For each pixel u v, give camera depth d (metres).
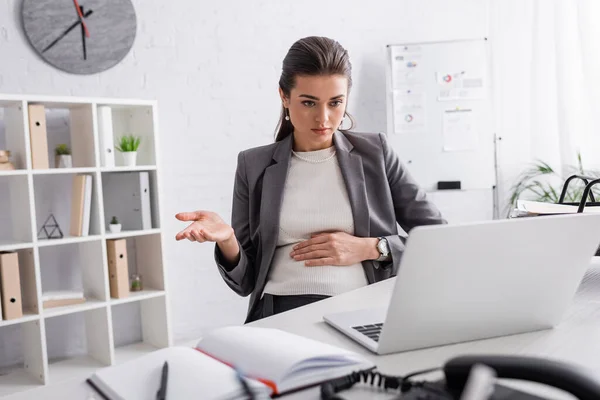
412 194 1.73
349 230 1.63
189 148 3.26
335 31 3.63
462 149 3.67
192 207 3.29
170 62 3.18
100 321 2.73
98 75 2.99
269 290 1.57
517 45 3.70
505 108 3.75
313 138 1.59
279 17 3.47
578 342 0.92
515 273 0.90
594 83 3.21
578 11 3.22
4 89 2.76
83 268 2.86
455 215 3.80
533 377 0.59
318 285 1.53
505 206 3.77
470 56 3.64
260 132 3.45
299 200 1.64
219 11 3.30
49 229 2.90
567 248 0.92
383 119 3.78
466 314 0.90
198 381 0.69
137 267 3.07
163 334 2.90
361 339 0.93
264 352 0.77
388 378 0.72
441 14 3.81
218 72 3.32
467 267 0.86
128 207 2.85
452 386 0.65
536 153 3.60
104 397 0.74
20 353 2.80
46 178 2.89
